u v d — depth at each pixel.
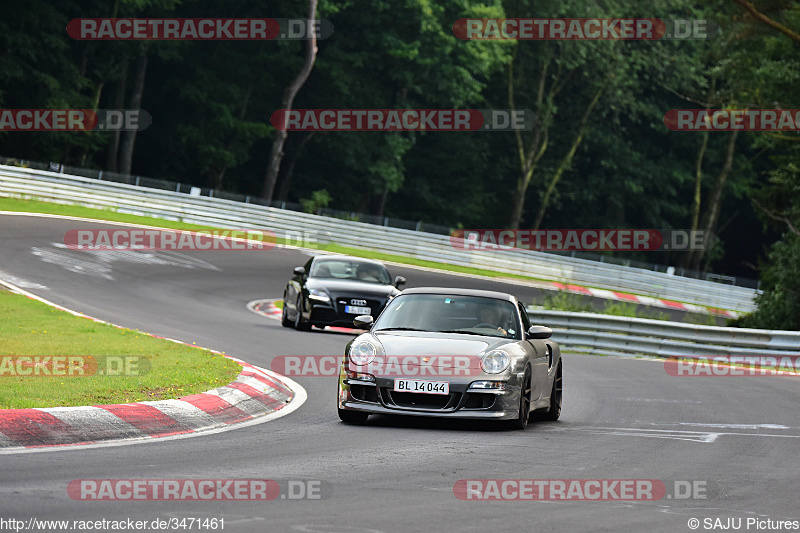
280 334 78.19
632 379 66.94
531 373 43.03
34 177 150.50
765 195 120.94
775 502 28.48
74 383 42.34
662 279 174.12
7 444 32.19
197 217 158.50
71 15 194.50
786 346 80.94
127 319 76.38
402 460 33.16
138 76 196.25
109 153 198.12
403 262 159.62
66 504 24.20
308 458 32.81
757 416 49.62
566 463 33.88
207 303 98.50
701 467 34.19
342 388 41.72
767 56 116.62
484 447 36.78
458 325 44.72
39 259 108.44
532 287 153.00
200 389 44.19
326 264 89.12
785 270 111.75
